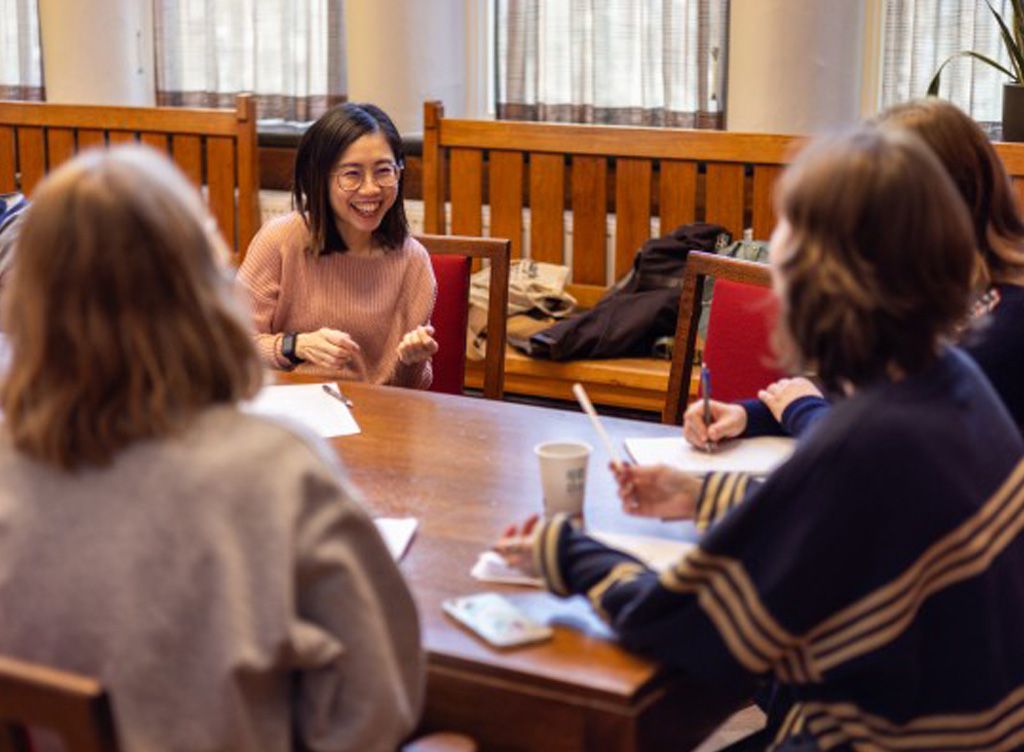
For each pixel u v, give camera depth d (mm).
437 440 2180
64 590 1247
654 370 3693
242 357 1285
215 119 4219
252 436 1262
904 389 1439
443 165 4133
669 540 1782
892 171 1388
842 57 4051
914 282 1392
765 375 2451
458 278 2844
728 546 1449
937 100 1938
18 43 5137
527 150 4023
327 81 4871
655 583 1488
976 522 1439
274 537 1228
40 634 1259
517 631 1543
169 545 1227
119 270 1205
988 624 1465
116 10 4891
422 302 2795
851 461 1396
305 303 2773
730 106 4164
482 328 3963
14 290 1239
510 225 4102
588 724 1462
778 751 1609
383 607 1326
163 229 1220
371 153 2660
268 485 1241
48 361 1233
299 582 1255
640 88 4461
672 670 1507
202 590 1221
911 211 1383
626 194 3959
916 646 1451
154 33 5035
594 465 2064
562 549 1609
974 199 1915
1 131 4477
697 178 3912
